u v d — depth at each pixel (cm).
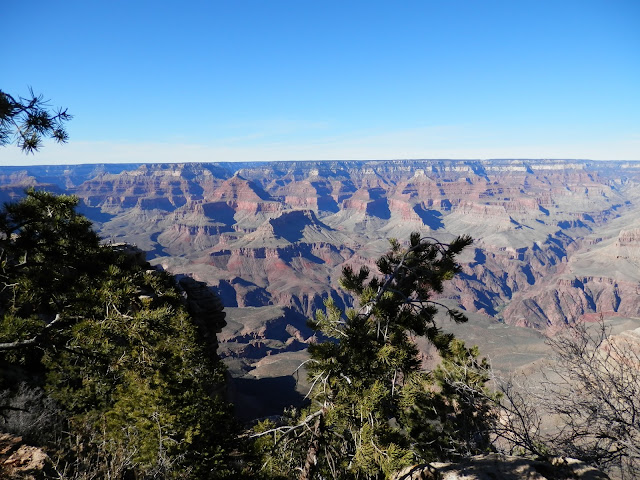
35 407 1374
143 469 1163
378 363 1053
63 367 1583
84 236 1134
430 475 732
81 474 962
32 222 978
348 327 1086
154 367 1377
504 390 873
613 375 795
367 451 897
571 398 814
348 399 1009
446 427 1440
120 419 1315
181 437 1325
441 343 1114
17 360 1750
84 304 1062
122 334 1126
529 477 650
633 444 698
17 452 1095
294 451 1140
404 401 1020
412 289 1141
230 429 1552
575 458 746
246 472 1342
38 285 1033
